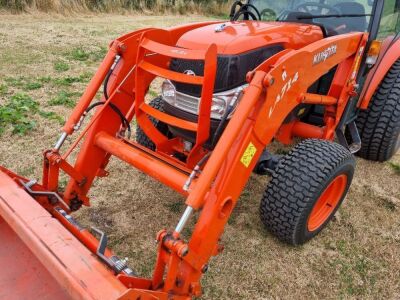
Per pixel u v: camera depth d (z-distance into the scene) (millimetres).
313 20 3658
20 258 2363
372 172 4199
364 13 3494
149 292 1912
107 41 8812
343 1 3568
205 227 2213
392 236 3322
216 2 15648
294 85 2545
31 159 4066
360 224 3441
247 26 3086
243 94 2336
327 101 3119
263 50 2818
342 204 3674
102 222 3281
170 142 2973
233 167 2271
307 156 2752
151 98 5883
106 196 3602
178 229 2053
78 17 11508
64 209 2643
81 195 2945
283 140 3492
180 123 2561
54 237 1965
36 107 5156
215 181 2275
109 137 2887
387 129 3918
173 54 2395
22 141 4387
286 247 3127
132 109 3068
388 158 4348
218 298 2666
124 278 1970
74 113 2754
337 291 2789
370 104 3914
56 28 9648
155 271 2139
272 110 2395
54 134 4570
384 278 2916
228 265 2930
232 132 2119
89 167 2934
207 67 2260
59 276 1804
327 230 3346
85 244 2299
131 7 13289
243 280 2814
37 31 9164
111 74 2926
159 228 3260
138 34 2963
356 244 3219
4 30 9008
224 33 2865
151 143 3531
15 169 3883
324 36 3385
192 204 2021
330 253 3107
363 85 3611
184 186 2334
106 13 12555
